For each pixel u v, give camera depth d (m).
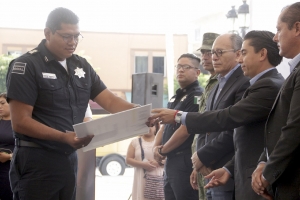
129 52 16.86
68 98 2.97
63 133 2.77
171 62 10.12
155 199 5.14
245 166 2.79
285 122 2.42
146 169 5.18
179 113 3.11
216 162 3.38
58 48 2.92
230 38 3.51
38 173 2.86
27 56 2.90
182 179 4.21
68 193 3.00
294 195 2.30
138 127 2.98
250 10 5.35
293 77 2.41
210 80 4.00
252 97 2.82
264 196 2.48
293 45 2.50
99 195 9.02
